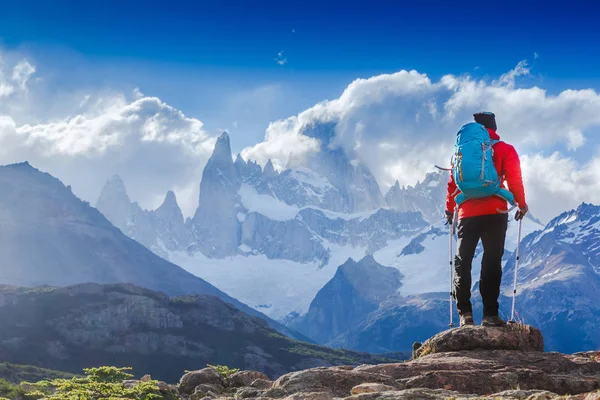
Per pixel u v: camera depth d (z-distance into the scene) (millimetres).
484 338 15102
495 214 15508
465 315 16203
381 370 13828
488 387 12828
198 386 16766
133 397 17031
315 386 13070
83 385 17672
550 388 12906
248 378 17406
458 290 16109
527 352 14703
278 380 13797
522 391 11750
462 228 15859
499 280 15781
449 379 12930
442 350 15398
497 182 15328
